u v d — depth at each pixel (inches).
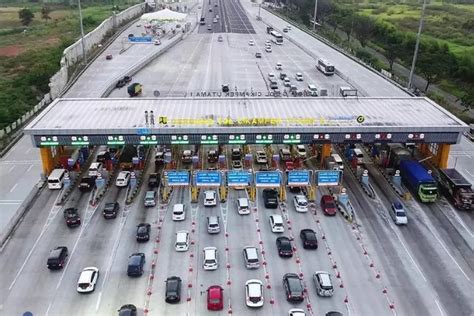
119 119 2469.2
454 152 2952.8
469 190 2309.3
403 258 1942.7
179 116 2514.8
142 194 2391.7
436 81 4279.0
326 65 4439.0
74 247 1985.7
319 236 2071.9
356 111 2642.7
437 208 2314.2
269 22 7578.7
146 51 5280.5
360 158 2741.1
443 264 1911.9
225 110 2623.0
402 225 2165.4
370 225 2164.1
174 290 1679.4
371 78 4328.3
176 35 6205.7
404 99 2871.6
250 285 1686.8
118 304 1672.0
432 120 2507.4
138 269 1795.0
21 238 2047.2
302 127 2368.4
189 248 1977.1
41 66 4274.1
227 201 2341.3
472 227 2167.8
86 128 2337.6
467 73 4291.3
